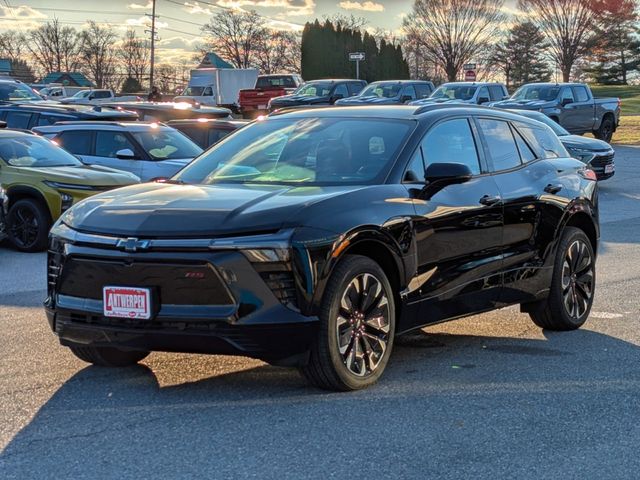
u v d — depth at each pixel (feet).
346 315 16.11
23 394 16.53
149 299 15.02
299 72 353.92
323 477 12.53
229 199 16.21
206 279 14.78
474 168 19.94
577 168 23.72
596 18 247.70
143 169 44.11
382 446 13.75
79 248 15.61
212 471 12.75
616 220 47.03
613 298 26.53
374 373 16.89
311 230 15.30
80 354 18.04
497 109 22.35
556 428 14.70
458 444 13.89
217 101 163.53
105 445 13.83
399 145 18.39
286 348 15.17
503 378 17.76
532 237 21.08
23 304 25.61
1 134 40.55
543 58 275.80
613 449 13.75
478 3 246.27
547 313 22.13
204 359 19.03
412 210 17.42
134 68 369.71
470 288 19.16
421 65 271.49
